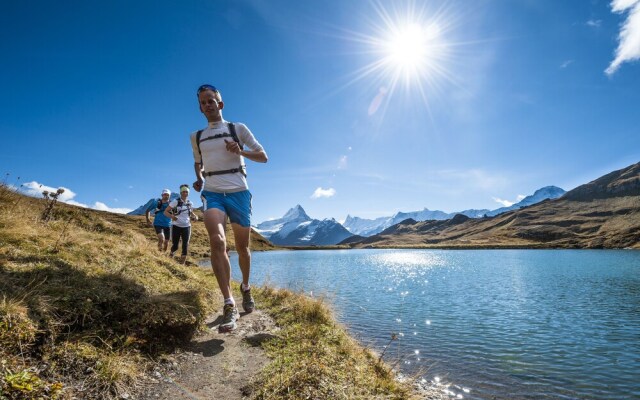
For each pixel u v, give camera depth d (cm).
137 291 458
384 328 1164
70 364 298
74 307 364
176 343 412
